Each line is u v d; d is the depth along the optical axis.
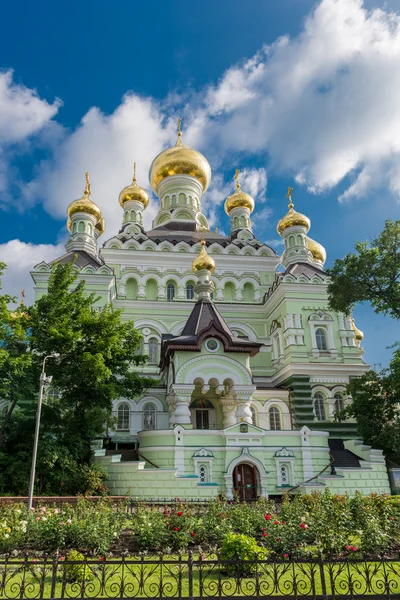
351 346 43.56
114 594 11.02
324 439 32.72
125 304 46.38
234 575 12.57
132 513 17.94
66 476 26.12
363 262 32.53
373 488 30.44
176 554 14.69
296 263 49.12
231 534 13.51
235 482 30.30
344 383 41.97
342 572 13.05
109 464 28.81
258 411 40.62
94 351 29.28
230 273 50.09
